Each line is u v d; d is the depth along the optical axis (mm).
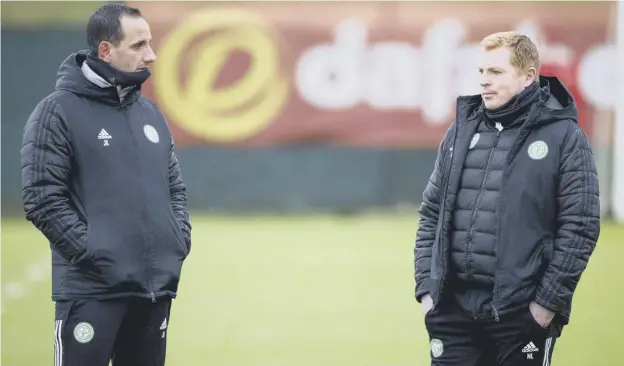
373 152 50656
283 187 50906
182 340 26188
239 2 49688
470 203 14492
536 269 14070
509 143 14359
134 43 14680
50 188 14258
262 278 35375
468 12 49594
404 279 35219
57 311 14633
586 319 28125
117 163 14602
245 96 50125
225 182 50781
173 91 49750
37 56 48906
